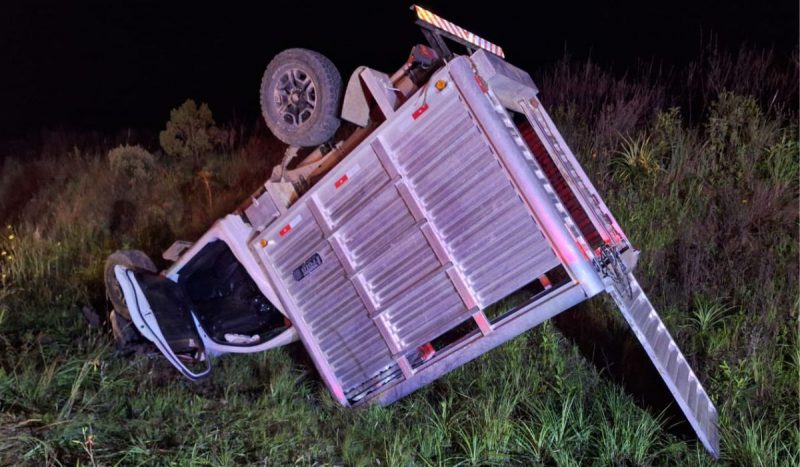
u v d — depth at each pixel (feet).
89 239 27.40
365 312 16.15
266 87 16.97
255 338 19.33
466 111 14.17
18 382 15.01
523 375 17.60
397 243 15.39
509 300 20.27
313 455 14.84
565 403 15.75
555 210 13.98
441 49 15.10
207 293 19.34
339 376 17.02
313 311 16.90
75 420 13.92
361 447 15.30
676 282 20.13
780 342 17.47
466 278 14.96
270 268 17.13
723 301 19.22
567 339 19.08
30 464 12.57
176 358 17.26
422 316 15.57
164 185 32.04
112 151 33.76
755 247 20.11
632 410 16.29
